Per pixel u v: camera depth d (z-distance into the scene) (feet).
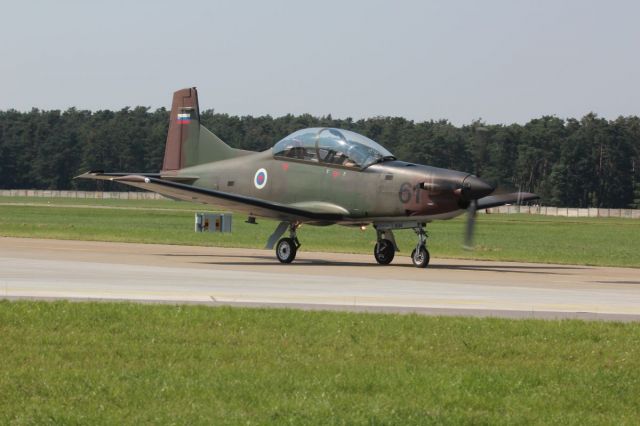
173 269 216.13
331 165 243.19
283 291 168.25
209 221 405.39
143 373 93.09
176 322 122.31
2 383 88.38
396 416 79.61
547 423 79.87
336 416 79.30
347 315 130.31
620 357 106.22
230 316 127.13
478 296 166.50
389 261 247.70
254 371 94.89
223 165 272.51
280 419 78.18
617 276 227.40
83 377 90.94
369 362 101.30
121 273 200.54
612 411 84.58
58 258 242.58
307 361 100.78
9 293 155.74
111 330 116.78
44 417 77.82
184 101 288.10
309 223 248.73
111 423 76.64
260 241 362.12
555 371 98.63
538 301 159.94
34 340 109.09
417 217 231.91
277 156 254.88
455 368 98.84
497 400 86.58
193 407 81.35
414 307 147.02
